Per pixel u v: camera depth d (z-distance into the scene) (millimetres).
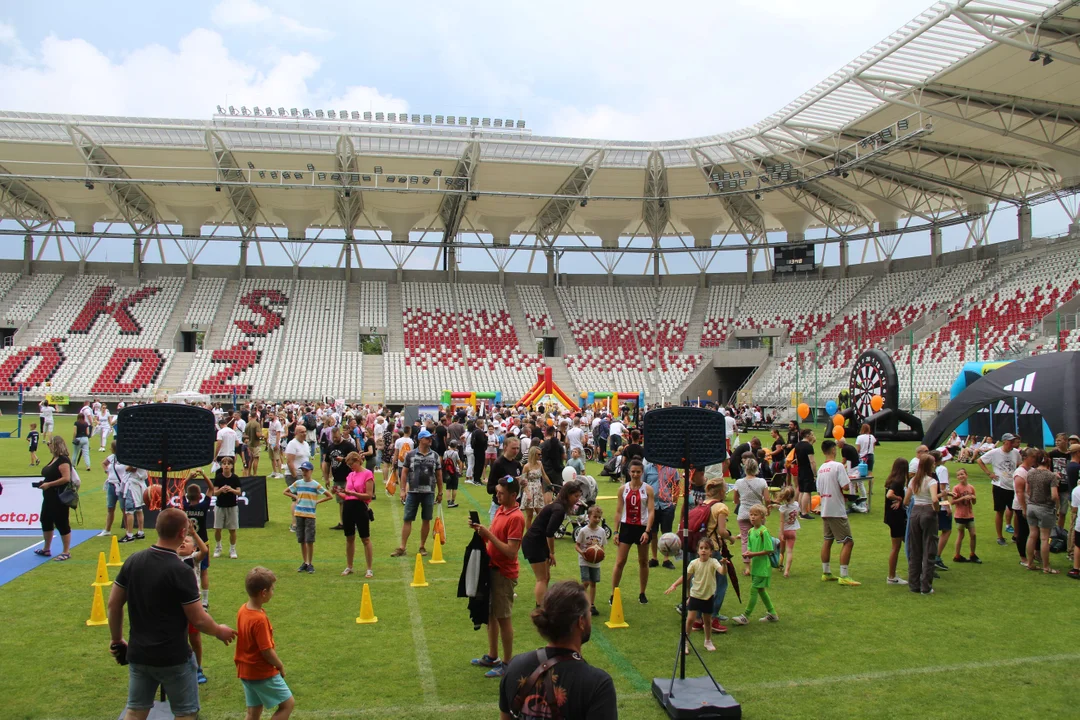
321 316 50531
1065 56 24031
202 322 48719
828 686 6598
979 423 25469
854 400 27016
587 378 50125
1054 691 6504
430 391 46969
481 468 20344
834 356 46094
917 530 9672
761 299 53844
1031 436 23328
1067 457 11836
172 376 45062
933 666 7074
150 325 48062
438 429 17219
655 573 10680
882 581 10250
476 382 48156
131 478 12391
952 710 6113
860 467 15859
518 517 6992
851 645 7656
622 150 41250
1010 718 5980
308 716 5945
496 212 50656
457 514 15711
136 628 4910
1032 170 40250
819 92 31828
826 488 10133
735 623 8383
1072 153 32219
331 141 38844
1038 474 10641
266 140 38406
